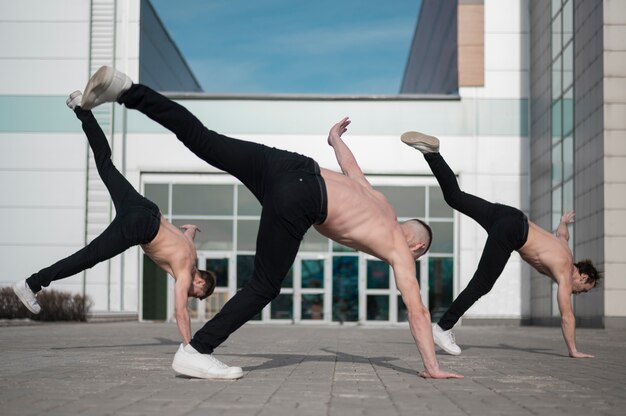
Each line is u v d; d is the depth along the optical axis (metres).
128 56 27.45
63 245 26.48
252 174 4.98
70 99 6.67
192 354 5.28
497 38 27.25
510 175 26.94
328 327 22.62
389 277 26.61
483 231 26.48
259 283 5.17
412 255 5.67
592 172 19.98
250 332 17.08
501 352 9.12
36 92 26.98
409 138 7.10
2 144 26.80
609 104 19.11
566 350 9.70
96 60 27.38
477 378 5.71
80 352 8.54
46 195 26.62
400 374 5.96
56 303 22.95
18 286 6.84
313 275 26.73
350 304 26.58
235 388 4.89
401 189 26.89
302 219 5.00
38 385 5.01
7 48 27.11
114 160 26.77
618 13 19.19
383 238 5.29
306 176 5.02
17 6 27.22
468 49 27.22
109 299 26.41
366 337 14.20
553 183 23.97
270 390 4.79
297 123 27.09
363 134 26.98
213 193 27.00
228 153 4.88
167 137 27.00
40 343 10.60
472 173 26.91
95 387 4.89
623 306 18.80
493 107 27.06
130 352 8.55
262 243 5.05
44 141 26.80
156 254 7.19
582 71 20.91
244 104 27.17
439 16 33.06
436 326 8.18
